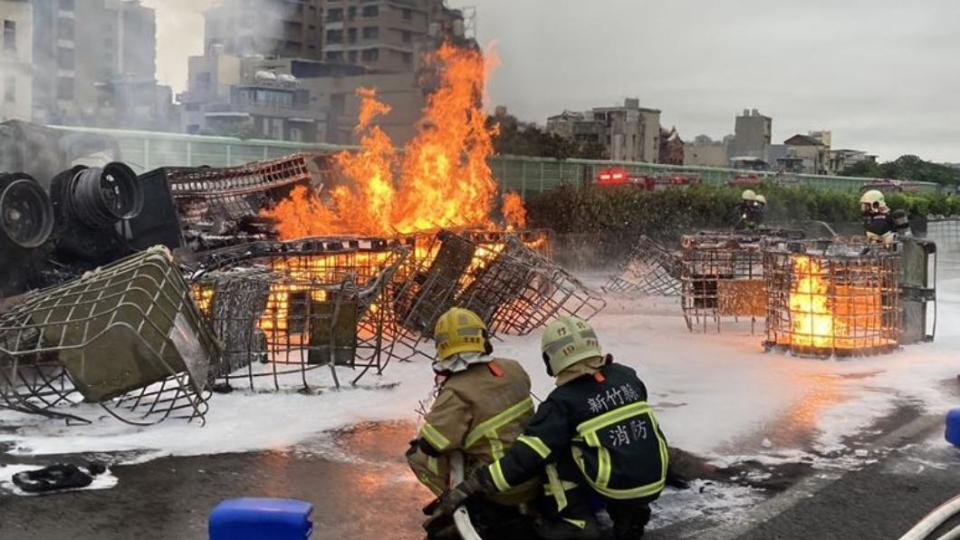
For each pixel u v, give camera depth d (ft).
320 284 25.40
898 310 32.68
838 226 99.50
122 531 14.83
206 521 15.34
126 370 20.81
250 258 28.91
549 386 25.90
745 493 17.38
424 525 14.34
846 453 20.08
